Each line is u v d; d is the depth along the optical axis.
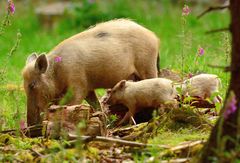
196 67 15.59
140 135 10.30
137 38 13.85
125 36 13.74
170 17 29.67
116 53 13.47
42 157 9.04
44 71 12.64
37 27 31.23
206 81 12.34
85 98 13.74
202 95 12.34
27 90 12.75
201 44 20.64
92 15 29.42
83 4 29.72
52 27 31.09
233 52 7.82
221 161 7.70
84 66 13.15
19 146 9.95
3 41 24.84
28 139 10.37
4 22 11.81
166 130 10.41
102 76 13.43
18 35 12.48
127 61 13.66
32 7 34.62
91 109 10.75
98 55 13.28
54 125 10.52
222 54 18.84
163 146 9.33
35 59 13.36
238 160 7.69
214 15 29.67
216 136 7.93
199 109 11.73
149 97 12.28
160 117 10.69
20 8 34.91
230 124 7.81
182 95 11.74
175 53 21.22
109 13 29.98
